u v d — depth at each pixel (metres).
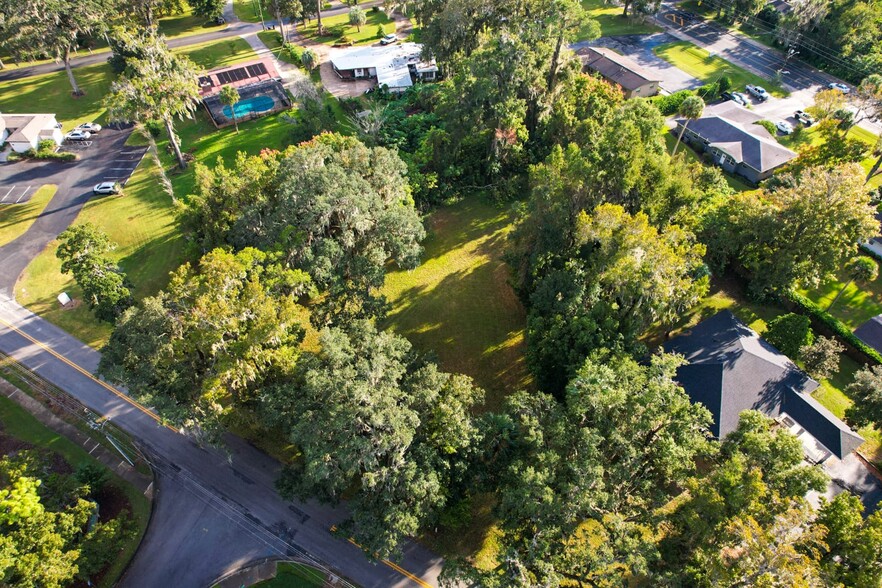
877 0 101.56
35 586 35.22
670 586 32.25
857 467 46.69
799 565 29.22
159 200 76.94
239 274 43.66
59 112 95.69
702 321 54.41
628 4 123.12
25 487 37.12
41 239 70.81
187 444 50.28
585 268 50.59
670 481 38.97
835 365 49.44
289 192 48.97
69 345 58.62
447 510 41.25
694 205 56.84
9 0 87.25
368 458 35.38
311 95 85.75
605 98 72.19
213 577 41.94
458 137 72.88
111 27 101.62
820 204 52.34
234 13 133.88
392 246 54.22
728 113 87.81
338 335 40.81
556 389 47.91
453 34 86.50
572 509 33.94
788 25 104.94
